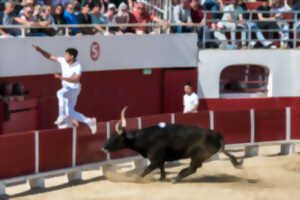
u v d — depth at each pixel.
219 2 33.59
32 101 26.75
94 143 21.73
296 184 20.62
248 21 32.09
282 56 33.00
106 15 28.77
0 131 24.45
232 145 26.14
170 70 31.52
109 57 28.47
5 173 18.89
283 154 27.27
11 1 24.59
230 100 32.53
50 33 26.00
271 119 26.91
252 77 34.38
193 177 21.50
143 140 19.86
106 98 30.38
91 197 18.50
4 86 25.28
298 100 33.38
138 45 29.55
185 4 31.11
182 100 31.70
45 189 19.81
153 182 20.58
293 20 32.34
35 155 19.72
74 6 27.31
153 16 30.38
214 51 31.89
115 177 21.47
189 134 19.81
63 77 20.06
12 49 24.11
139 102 31.61
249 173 22.44
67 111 20.73
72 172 20.97
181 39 31.09
